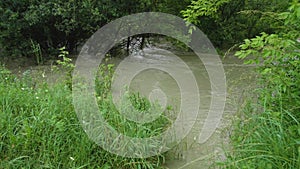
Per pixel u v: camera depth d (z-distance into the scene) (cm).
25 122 334
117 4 805
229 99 491
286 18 290
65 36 820
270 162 261
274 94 329
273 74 306
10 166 310
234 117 367
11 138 324
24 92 414
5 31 739
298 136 271
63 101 390
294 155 258
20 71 704
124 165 340
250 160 273
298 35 304
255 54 277
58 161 326
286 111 279
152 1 841
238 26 945
